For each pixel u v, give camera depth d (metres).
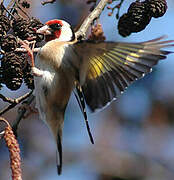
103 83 8.08
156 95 15.92
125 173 16.39
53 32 9.17
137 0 9.21
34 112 8.34
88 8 13.70
